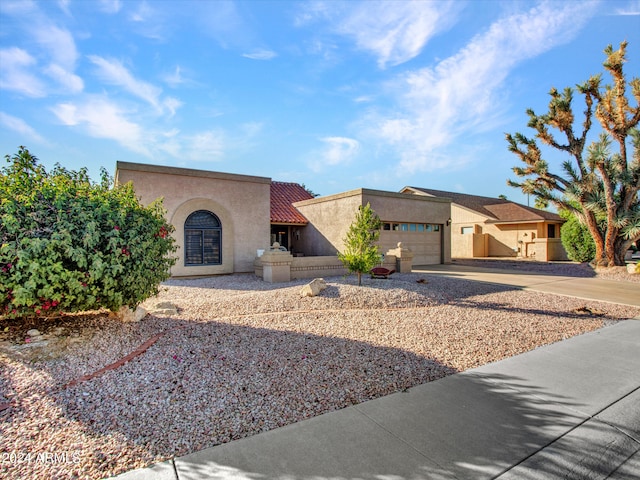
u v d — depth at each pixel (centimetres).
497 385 437
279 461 287
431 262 2142
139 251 563
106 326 593
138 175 1339
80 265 495
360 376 454
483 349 568
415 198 2031
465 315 786
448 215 2205
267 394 401
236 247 1538
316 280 923
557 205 1822
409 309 840
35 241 458
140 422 341
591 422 353
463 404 387
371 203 1823
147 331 590
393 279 1147
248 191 1570
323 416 359
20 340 520
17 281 462
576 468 285
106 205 543
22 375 429
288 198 2352
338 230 1906
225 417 353
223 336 579
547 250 2403
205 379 432
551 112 1648
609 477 277
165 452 298
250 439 318
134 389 403
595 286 1266
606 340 630
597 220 1894
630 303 973
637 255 2889
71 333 555
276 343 559
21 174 526
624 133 1583
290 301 845
